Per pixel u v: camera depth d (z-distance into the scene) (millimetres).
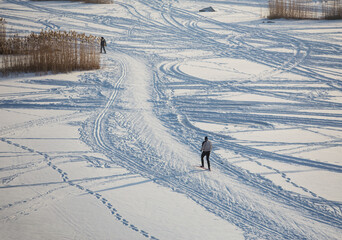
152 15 136625
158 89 62656
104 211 26922
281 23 123562
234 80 68125
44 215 26141
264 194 30188
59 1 155500
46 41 72750
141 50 92000
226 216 26906
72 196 28984
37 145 39219
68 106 53062
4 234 23609
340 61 80000
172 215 26719
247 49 93750
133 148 39406
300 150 39031
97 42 96750
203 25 123250
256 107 53719
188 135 43500
